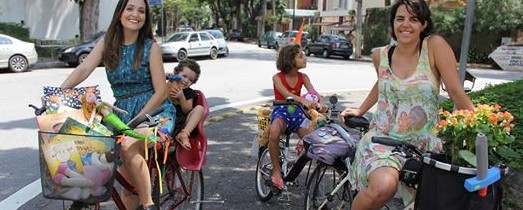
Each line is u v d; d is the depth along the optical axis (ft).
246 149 21.18
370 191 8.52
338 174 11.60
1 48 49.85
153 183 10.77
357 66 68.39
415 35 9.06
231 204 14.73
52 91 8.78
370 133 9.80
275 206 14.65
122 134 9.05
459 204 7.59
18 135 22.95
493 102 19.33
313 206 12.32
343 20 144.46
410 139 9.36
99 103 8.87
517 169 13.82
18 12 76.74
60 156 8.39
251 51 101.81
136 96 10.61
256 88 40.81
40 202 14.62
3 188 15.84
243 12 202.18
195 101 12.25
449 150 8.18
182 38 72.79
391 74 9.44
